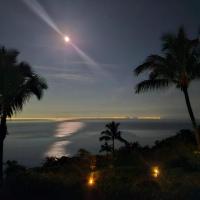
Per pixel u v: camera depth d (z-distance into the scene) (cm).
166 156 2209
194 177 1431
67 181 1092
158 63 2383
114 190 964
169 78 2391
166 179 1381
